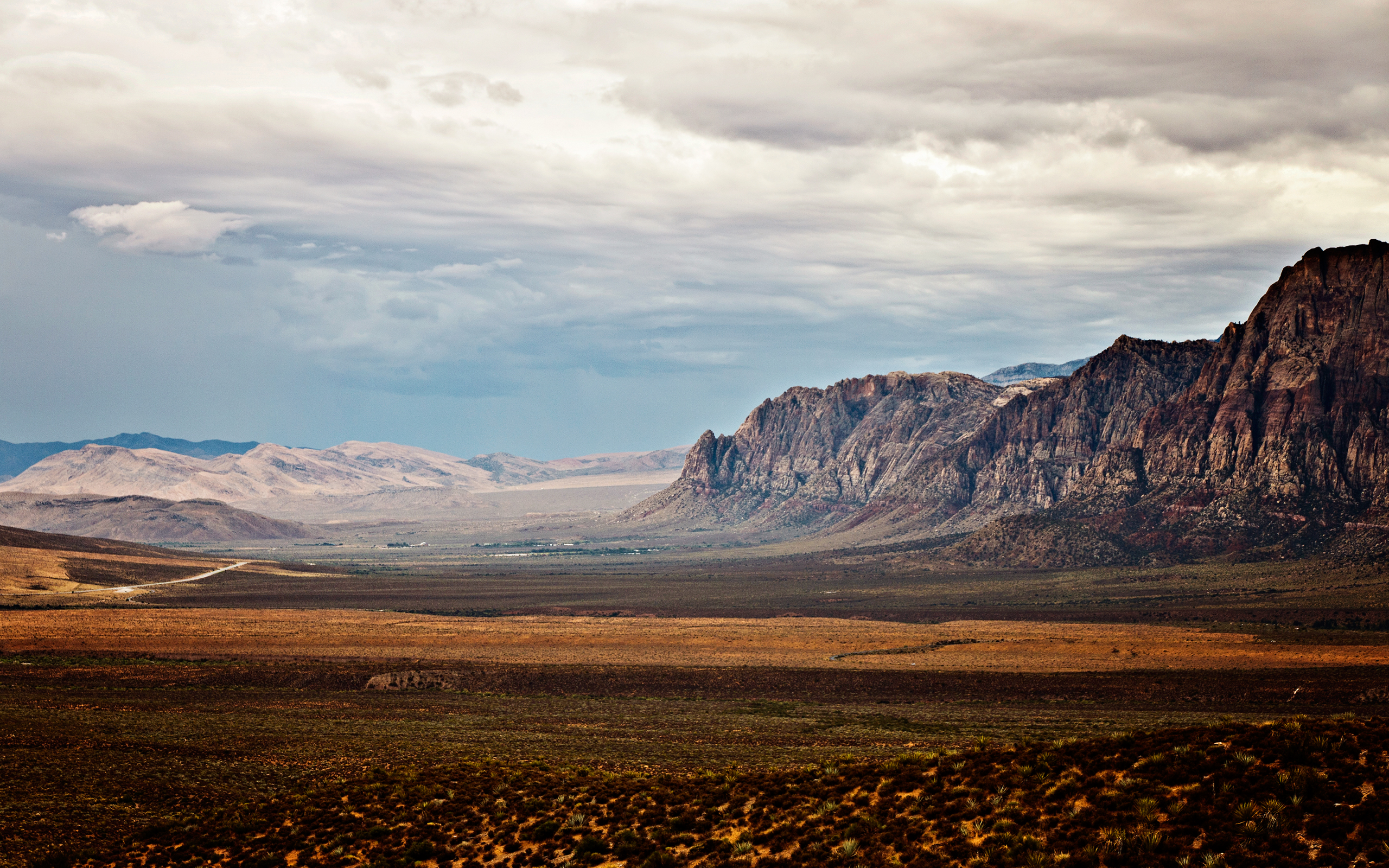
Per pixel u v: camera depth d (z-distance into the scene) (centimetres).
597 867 4341
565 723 10069
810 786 4934
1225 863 3278
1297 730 4012
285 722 9769
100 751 7588
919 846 3869
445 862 4666
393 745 8200
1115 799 3834
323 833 5184
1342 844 3272
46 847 5169
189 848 5172
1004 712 11156
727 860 4131
